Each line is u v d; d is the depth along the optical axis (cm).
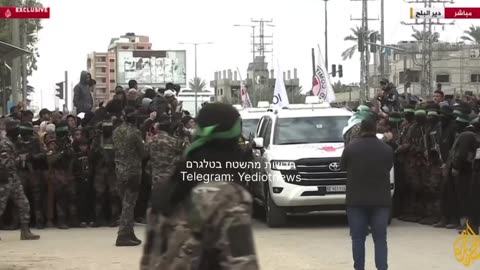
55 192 1286
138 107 1433
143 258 301
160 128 1048
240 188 281
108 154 1279
